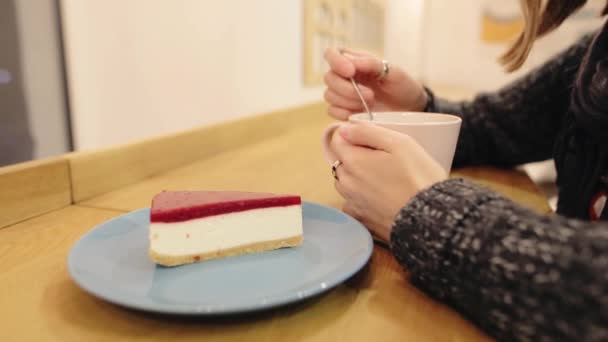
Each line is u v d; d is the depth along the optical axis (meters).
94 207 0.54
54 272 0.38
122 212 0.53
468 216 0.31
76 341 0.30
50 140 0.97
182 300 0.32
